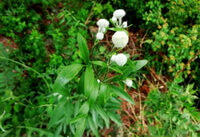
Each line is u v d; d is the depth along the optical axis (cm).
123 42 21
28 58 47
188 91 36
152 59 60
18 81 39
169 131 35
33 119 31
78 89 22
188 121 33
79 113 24
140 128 46
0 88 34
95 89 21
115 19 25
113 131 42
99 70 24
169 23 61
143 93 55
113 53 22
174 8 59
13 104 34
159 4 61
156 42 55
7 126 30
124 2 67
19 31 51
